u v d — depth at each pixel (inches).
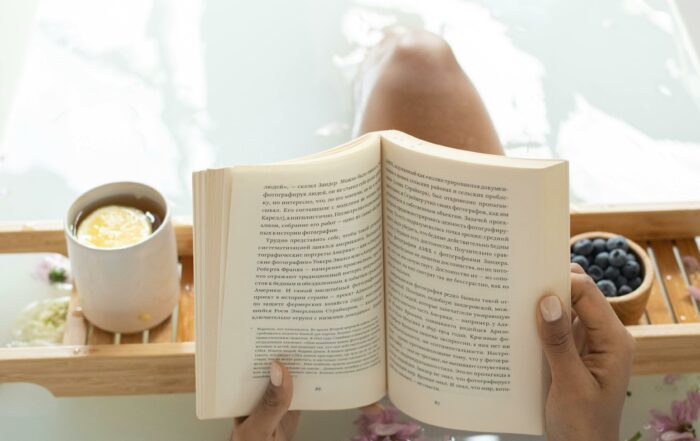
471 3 70.8
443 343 36.5
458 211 33.8
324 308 36.4
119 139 61.9
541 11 70.4
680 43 68.5
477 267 34.5
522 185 32.8
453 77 52.8
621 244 46.5
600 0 70.8
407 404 38.6
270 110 63.5
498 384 36.7
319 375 38.3
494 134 52.9
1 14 69.3
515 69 66.4
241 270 35.4
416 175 34.1
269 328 36.8
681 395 46.8
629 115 63.8
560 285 34.2
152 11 70.2
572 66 66.8
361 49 67.2
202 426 45.8
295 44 67.6
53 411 46.1
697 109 64.3
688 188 59.7
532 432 37.6
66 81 65.4
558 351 34.5
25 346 48.2
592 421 36.5
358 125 55.3
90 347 44.4
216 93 64.6
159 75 65.9
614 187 59.6
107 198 45.3
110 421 45.8
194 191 33.8
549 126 63.1
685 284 48.6
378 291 37.2
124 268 42.5
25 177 59.4
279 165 33.7
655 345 44.8
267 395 37.1
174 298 46.2
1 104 63.8
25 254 52.9
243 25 69.0
